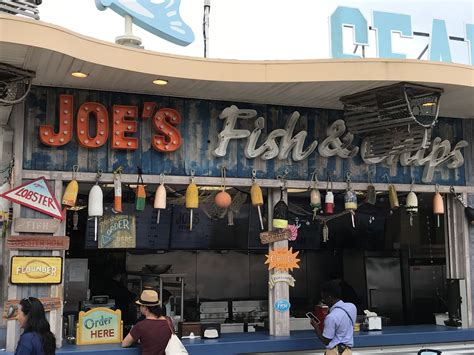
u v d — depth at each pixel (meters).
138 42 5.59
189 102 5.99
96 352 5.14
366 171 6.62
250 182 6.12
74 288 6.72
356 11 6.43
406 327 6.92
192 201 5.82
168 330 5.18
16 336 5.17
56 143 5.41
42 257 5.30
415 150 6.04
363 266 8.86
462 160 7.01
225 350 5.67
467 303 6.87
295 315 7.72
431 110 5.74
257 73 5.27
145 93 5.79
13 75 4.93
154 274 7.47
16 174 5.29
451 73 5.46
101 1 5.32
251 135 6.04
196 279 8.47
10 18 4.28
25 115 5.41
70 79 5.29
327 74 5.28
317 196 6.38
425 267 8.87
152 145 5.80
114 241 6.32
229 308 8.22
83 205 7.25
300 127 6.38
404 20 6.59
